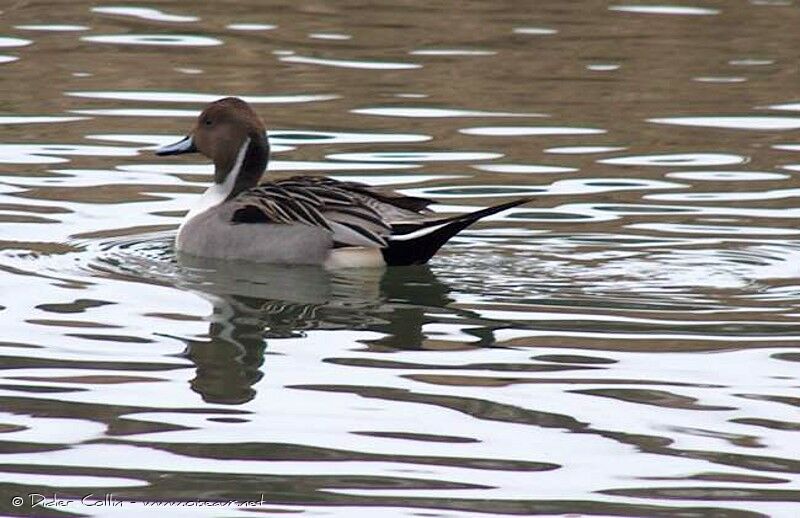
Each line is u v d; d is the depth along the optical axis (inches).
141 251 567.2
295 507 347.3
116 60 839.1
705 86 808.3
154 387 420.5
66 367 434.6
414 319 485.4
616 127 737.0
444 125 736.3
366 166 672.4
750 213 613.0
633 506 348.8
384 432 390.3
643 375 432.8
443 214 594.2
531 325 478.6
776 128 740.0
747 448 381.7
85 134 716.7
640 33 914.1
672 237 582.2
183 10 957.2
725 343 460.4
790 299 506.9
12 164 671.1
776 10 969.5
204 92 783.1
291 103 767.7
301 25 925.2
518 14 957.8
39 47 860.0
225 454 375.6
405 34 908.0
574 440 386.6
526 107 767.7
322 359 445.4
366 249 547.5
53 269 537.3
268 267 551.8
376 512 345.1
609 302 503.2
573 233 588.1
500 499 351.9
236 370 434.3
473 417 400.2
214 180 649.0
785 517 343.6
